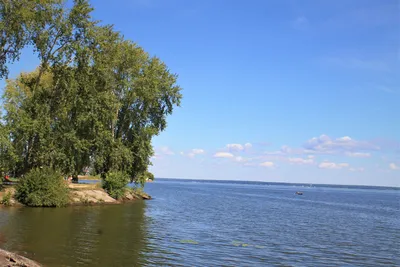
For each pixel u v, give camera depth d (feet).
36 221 77.36
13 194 107.65
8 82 142.10
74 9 112.16
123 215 99.14
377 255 60.95
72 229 69.46
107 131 135.44
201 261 48.73
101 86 131.13
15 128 111.86
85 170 147.02
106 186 147.13
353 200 289.94
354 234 86.53
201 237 68.49
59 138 119.75
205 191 349.82
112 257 48.37
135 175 163.43
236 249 58.54
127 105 156.46
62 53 114.32
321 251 61.82
